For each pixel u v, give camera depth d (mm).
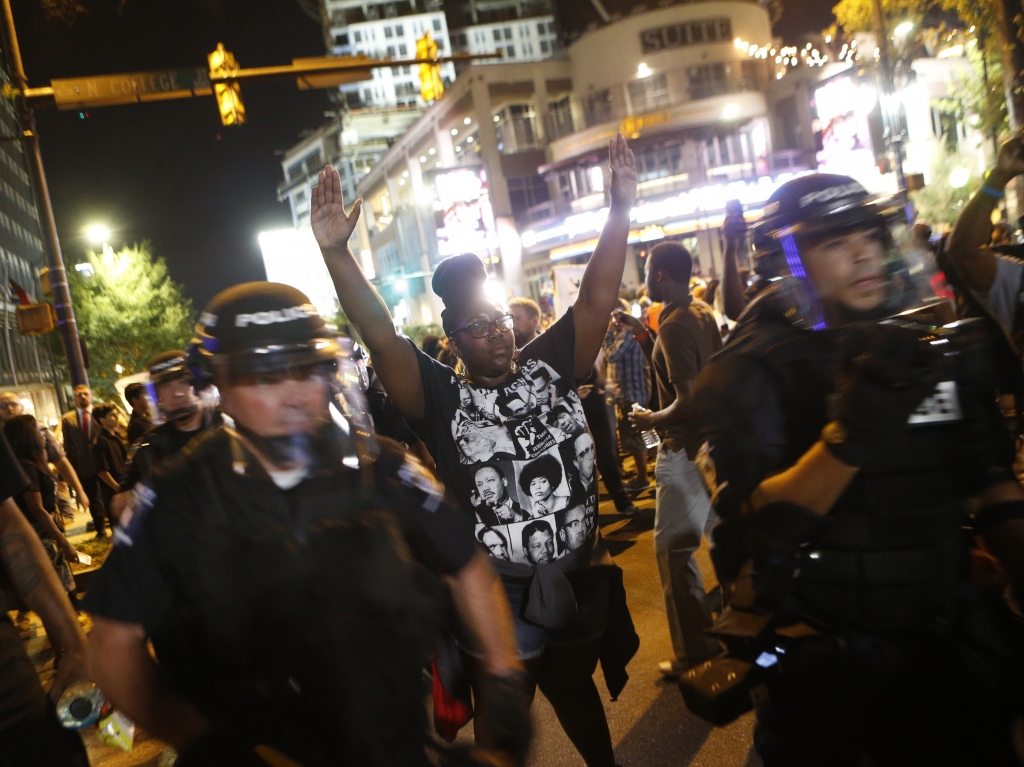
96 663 1365
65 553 4441
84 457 10133
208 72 9852
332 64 10203
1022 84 10797
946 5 14281
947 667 1598
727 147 41406
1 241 47312
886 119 18219
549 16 94562
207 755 1378
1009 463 1686
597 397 6965
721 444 1668
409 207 57594
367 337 2432
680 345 3518
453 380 2600
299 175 99750
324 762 1324
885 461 1572
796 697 1654
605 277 2732
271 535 1345
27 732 1735
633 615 4629
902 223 1661
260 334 1365
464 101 44844
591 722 2627
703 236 38875
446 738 2293
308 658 1322
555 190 42688
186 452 1464
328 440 1430
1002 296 2816
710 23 41094
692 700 1685
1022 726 1592
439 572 1610
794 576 1606
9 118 54562
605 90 42125
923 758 1618
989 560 1744
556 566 2479
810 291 1660
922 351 1460
